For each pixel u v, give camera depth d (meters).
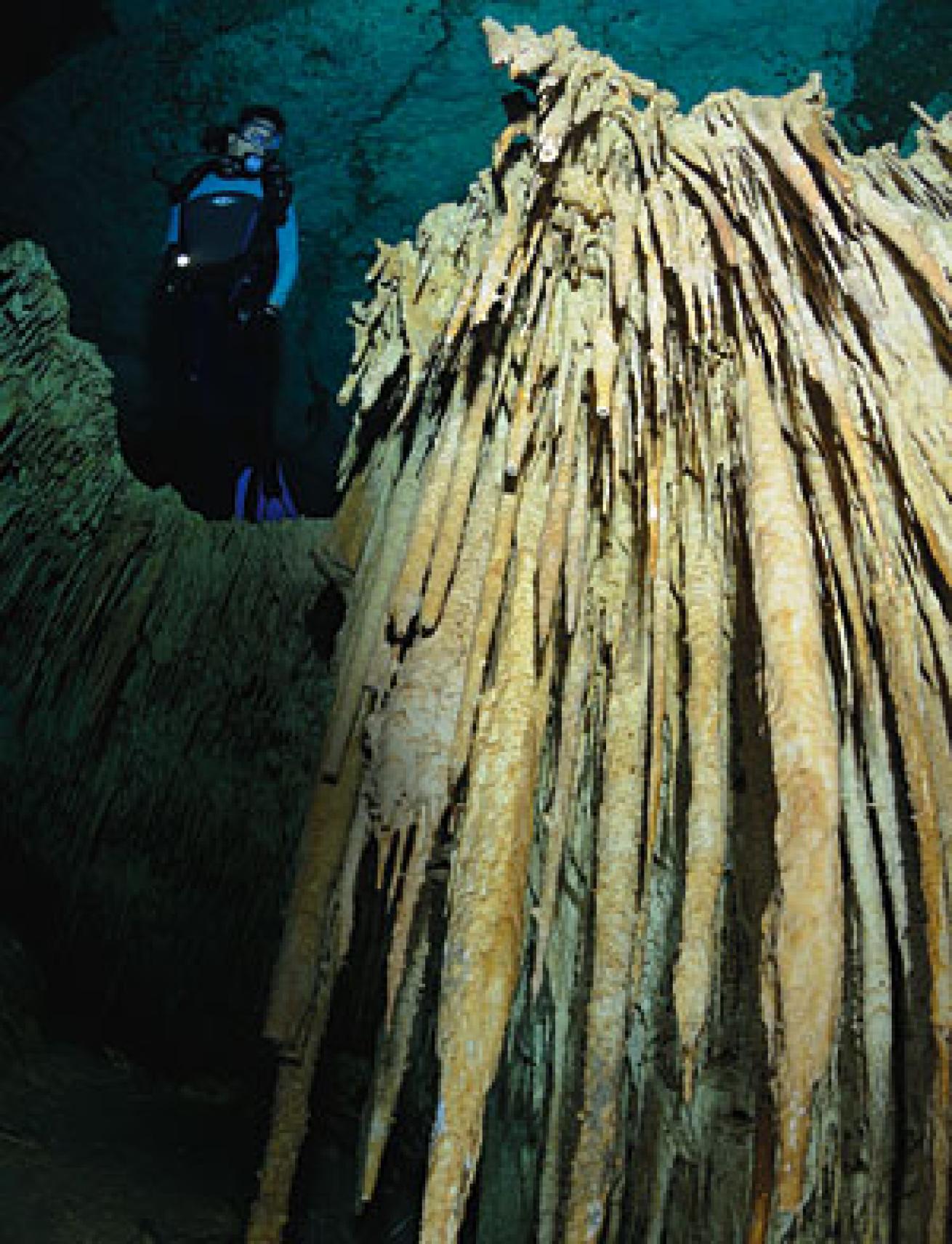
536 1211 2.26
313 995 1.64
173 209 4.43
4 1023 3.18
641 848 1.77
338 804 1.77
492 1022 1.47
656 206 1.93
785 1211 1.34
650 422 1.88
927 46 4.19
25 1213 2.31
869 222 2.06
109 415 3.92
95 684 3.85
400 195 5.06
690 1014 1.53
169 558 3.99
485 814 1.61
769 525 1.70
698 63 4.51
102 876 3.90
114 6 4.48
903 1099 1.82
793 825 1.49
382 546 2.03
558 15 4.38
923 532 1.88
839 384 1.82
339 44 4.52
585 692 1.83
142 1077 3.51
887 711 1.84
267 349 4.99
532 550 1.79
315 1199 3.09
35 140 4.87
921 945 1.83
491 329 1.96
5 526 3.64
